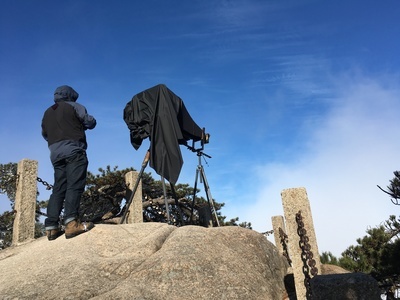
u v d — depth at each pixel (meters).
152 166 6.43
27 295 3.67
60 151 4.98
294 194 5.14
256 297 4.13
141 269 4.12
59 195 5.21
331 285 3.33
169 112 6.70
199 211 8.80
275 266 5.81
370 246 9.82
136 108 6.96
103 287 3.84
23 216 6.83
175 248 4.50
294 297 5.27
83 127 5.30
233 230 5.72
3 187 7.05
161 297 3.71
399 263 9.02
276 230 8.45
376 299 3.21
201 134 7.87
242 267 4.62
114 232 5.11
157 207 11.40
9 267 4.56
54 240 5.22
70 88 5.48
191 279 4.01
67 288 3.73
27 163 7.21
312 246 4.91
